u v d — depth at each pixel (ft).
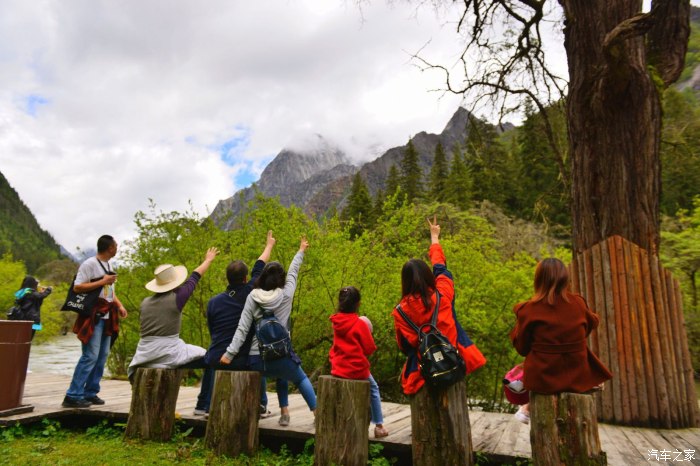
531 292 28.25
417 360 10.84
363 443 11.80
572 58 20.25
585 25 19.49
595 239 18.83
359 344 13.17
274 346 13.10
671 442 14.34
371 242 29.99
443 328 10.80
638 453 13.05
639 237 18.03
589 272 18.38
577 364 10.29
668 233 48.98
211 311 14.94
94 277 16.42
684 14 19.47
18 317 20.99
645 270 17.58
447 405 10.66
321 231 28.63
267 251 16.42
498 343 28.68
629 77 17.69
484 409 29.30
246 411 13.33
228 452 13.15
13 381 15.44
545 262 11.09
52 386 22.16
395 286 27.55
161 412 14.56
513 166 131.95
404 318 11.15
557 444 9.91
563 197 23.88
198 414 15.76
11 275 89.35
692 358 40.37
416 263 11.33
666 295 17.58
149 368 14.90
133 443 14.11
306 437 13.69
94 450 13.48
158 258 29.91
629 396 16.84
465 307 27.86
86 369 16.47
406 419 16.51
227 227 30.22
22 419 14.85
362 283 27.71
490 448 12.57
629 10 18.89
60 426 15.80
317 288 27.76
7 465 12.00
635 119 18.52
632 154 18.43
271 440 14.57
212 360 14.35
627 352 17.13
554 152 23.31
